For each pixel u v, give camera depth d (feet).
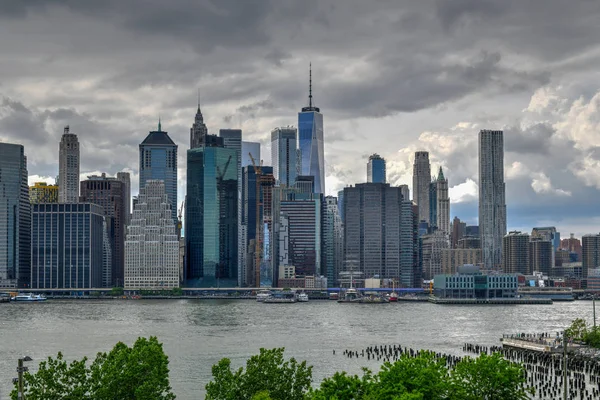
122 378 576.61
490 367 605.31
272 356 620.90
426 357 622.13
